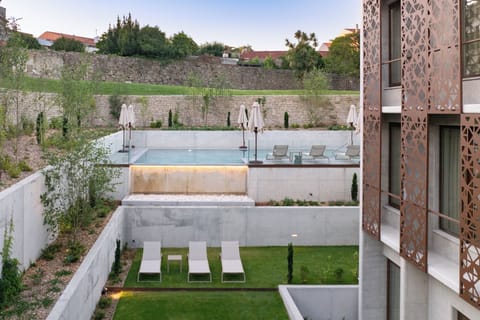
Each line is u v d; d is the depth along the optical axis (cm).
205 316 1038
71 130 1301
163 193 1748
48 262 1055
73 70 2425
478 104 638
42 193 1114
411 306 837
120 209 1509
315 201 1709
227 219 1559
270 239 1577
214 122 3359
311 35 5119
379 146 928
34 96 2530
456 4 646
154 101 3275
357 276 1252
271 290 1200
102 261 1155
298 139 2656
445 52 684
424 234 744
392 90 964
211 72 4722
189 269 1234
